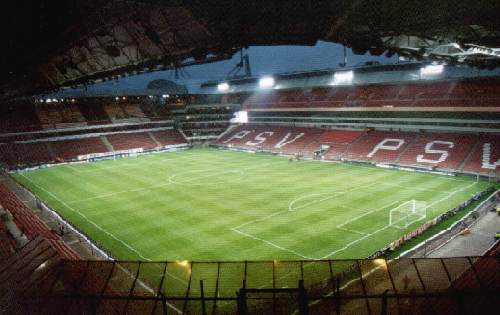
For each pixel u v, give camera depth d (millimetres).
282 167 53344
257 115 83500
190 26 7645
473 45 8742
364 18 7574
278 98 80438
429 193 36906
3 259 18125
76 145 70062
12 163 60188
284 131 74688
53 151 66625
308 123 73438
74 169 57219
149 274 21375
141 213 33844
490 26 7520
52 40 9469
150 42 9102
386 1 6918
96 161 64625
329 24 7500
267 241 26484
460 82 54844
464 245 23844
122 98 85375
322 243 25781
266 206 34500
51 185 46344
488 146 46469
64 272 16188
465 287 13344
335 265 22078
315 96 73688
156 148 75625
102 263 17219
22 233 23891
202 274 21344
